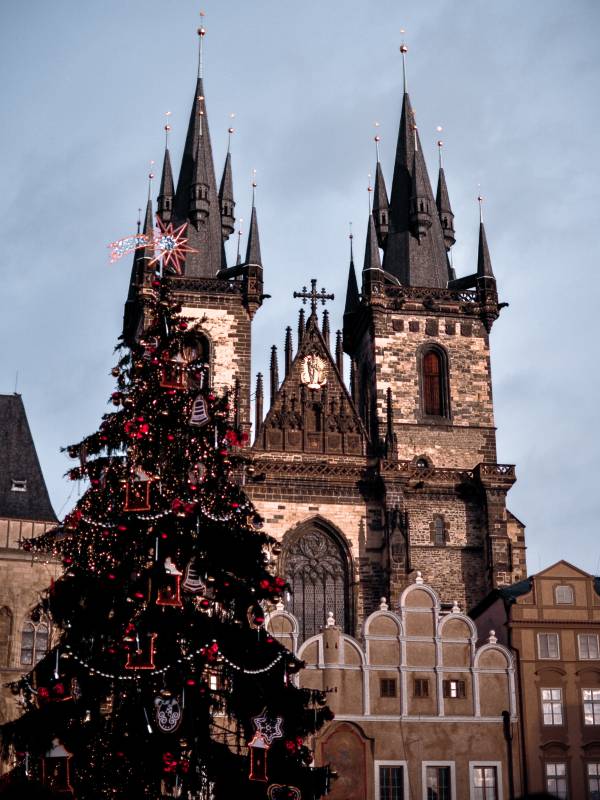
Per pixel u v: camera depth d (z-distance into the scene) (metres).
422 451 106.50
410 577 96.69
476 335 111.44
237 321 108.56
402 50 127.69
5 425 87.00
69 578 47.41
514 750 69.56
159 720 43.94
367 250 112.38
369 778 67.44
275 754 46.34
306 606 97.88
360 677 69.62
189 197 116.88
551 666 71.81
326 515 99.94
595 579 78.69
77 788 43.97
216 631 46.47
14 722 45.25
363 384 112.75
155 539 46.44
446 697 70.12
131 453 48.62
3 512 81.31
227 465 50.00
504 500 100.88
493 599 78.75
